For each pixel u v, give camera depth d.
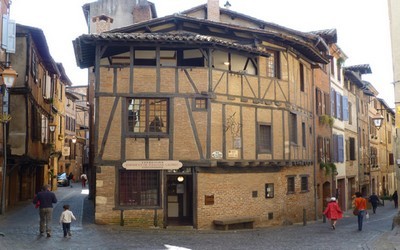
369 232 18.28
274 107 21.39
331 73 31.34
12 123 23.25
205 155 18.75
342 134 33.16
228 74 19.64
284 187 22.27
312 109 25.97
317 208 25.75
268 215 21.09
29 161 23.55
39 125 27.23
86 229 17.09
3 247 12.96
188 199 20.28
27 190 28.34
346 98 34.03
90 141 30.12
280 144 21.56
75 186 46.66
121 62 19.72
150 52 19.66
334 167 28.59
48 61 29.58
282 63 22.14
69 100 51.16
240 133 19.80
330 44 30.20
